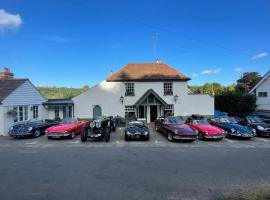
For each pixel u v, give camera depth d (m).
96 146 13.54
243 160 10.23
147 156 10.92
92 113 25.30
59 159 10.28
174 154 11.40
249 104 28.66
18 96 20.25
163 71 26.78
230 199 5.69
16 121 19.94
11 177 7.76
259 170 8.67
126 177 7.75
